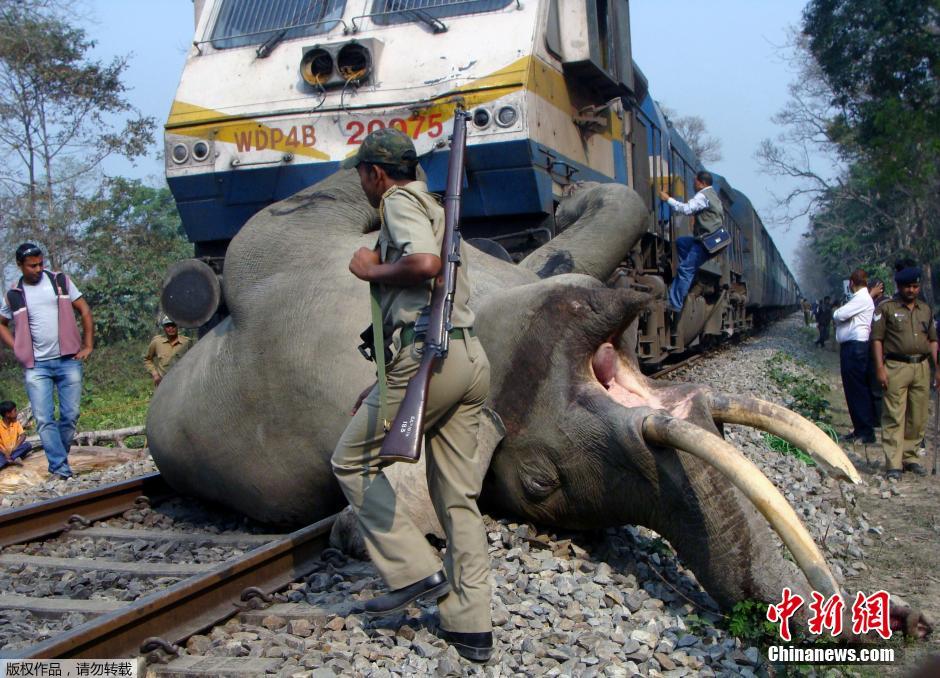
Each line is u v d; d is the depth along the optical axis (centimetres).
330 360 500
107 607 406
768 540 380
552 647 347
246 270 541
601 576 411
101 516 581
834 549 504
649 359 1062
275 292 525
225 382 536
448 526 347
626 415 400
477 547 344
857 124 2603
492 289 511
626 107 1006
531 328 440
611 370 443
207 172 749
